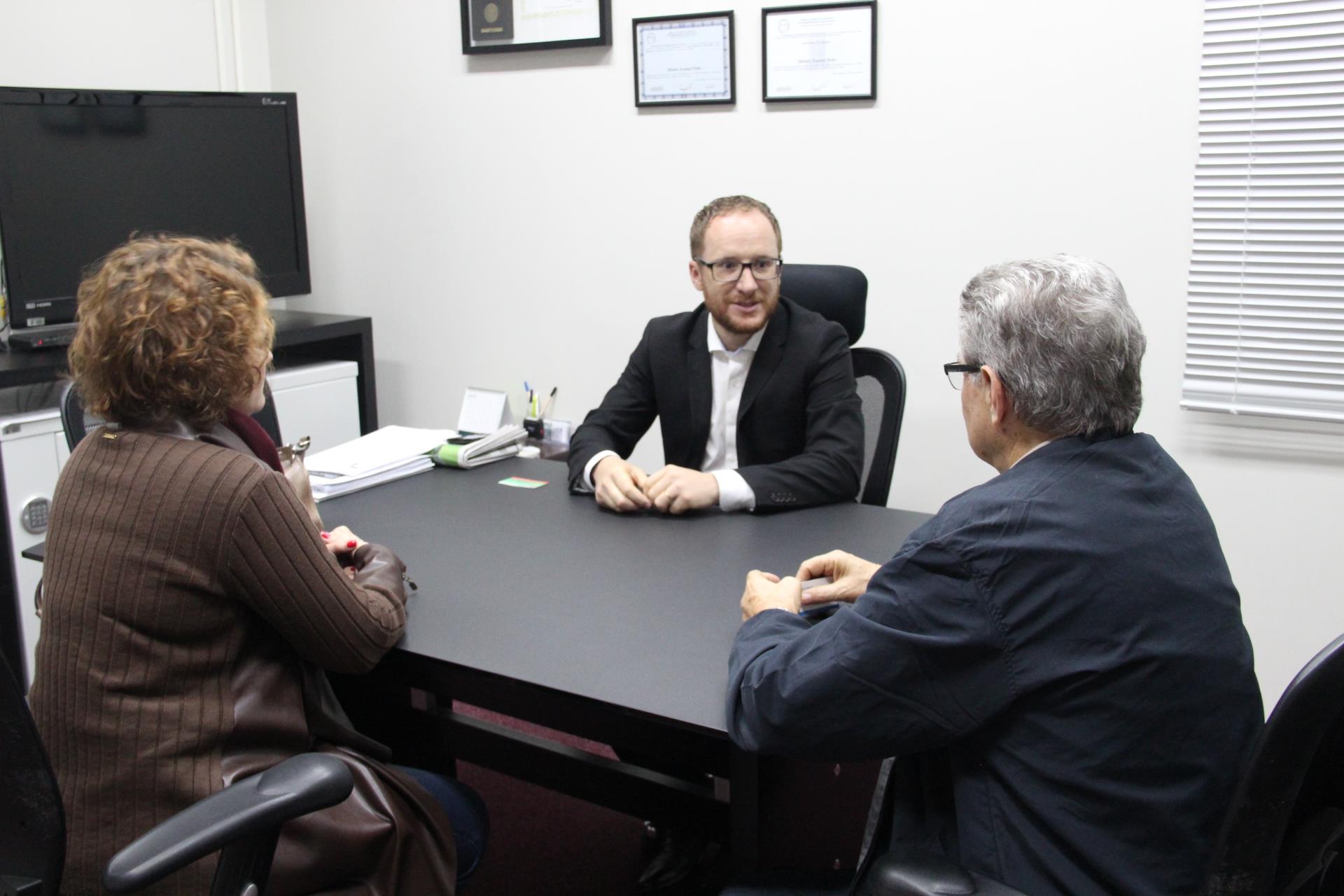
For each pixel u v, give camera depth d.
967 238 2.76
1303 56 2.33
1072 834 1.01
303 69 3.67
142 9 3.35
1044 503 1.03
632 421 2.27
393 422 3.80
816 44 2.82
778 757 1.33
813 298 2.33
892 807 1.21
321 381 3.41
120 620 1.16
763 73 2.90
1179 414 2.62
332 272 3.80
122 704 1.16
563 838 2.25
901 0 2.72
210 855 1.15
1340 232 2.37
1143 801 1.00
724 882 1.98
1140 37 2.49
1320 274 2.41
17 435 2.67
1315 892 1.11
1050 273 1.08
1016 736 1.04
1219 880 0.96
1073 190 2.62
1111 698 1.00
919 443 2.92
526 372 3.50
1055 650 1.01
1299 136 2.37
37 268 2.93
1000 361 1.09
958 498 1.09
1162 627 1.00
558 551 1.73
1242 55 2.39
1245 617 2.64
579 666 1.32
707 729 1.18
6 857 1.17
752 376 2.12
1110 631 1.00
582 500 2.02
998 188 2.71
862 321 2.36
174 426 1.22
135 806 1.17
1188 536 1.05
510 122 3.34
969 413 1.17
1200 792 1.02
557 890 2.06
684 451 2.23
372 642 1.30
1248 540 2.60
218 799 1.06
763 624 1.27
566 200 3.30
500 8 3.23
